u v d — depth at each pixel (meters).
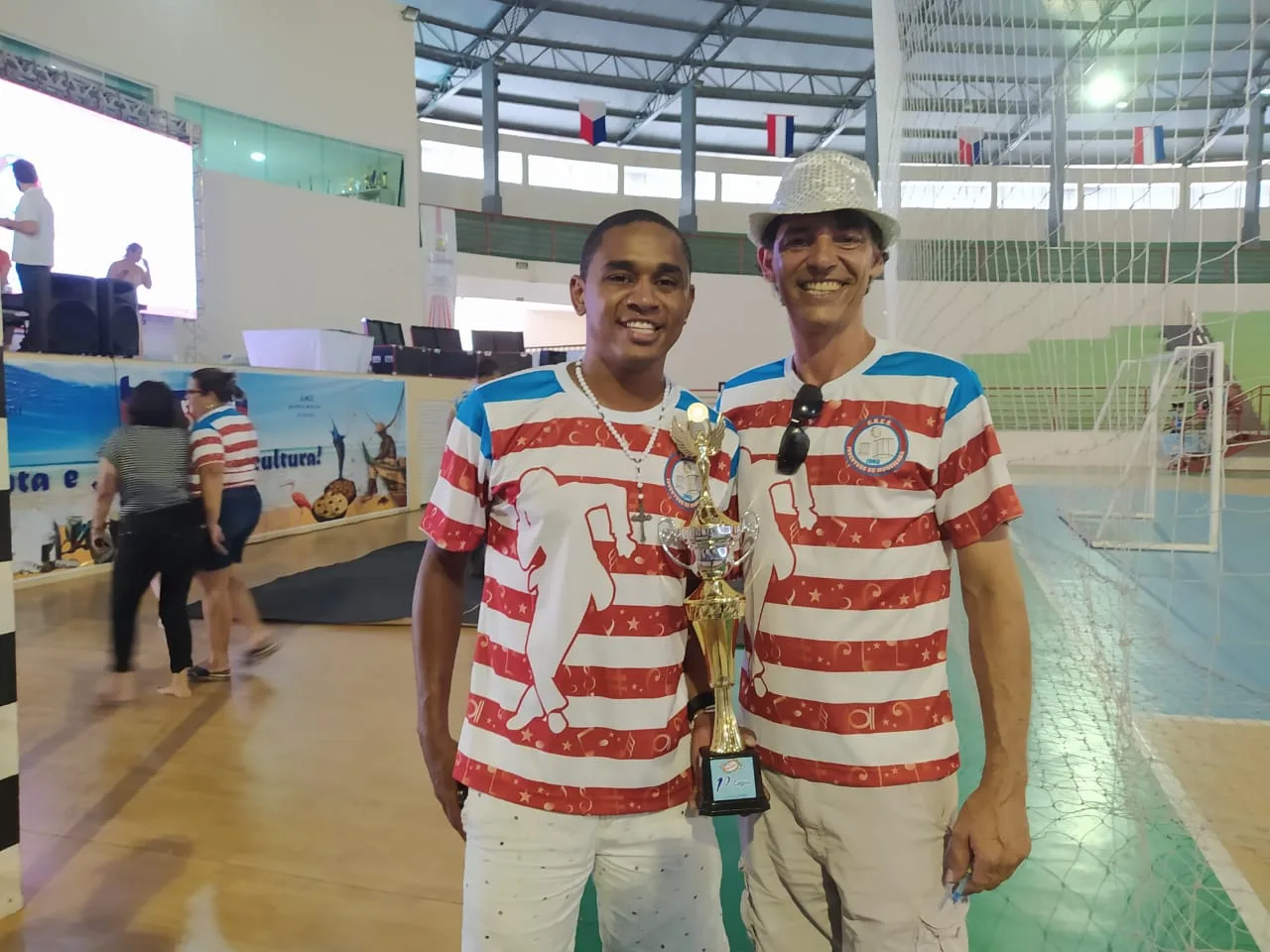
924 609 1.14
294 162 11.25
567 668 1.08
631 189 17.98
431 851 2.21
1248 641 3.93
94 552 5.68
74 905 1.98
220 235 10.31
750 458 1.21
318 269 11.48
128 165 8.34
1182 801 2.35
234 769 2.71
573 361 1.18
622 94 16.80
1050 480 9.63
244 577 5.64
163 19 9.63
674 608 1.13
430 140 16.19
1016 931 1.83
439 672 1.23
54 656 3.91
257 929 1.88
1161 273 3.96
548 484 1.08
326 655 3.95
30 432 5.28
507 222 15.70
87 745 2.90
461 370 10.33
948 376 1.12
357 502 8.29
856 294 1.16
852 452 1.14
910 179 4.88
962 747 2.82
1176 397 6.20
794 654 1.15
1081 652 3.66
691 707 1.21
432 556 1.22
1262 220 12.62
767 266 1.23
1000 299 5.38
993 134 4.64
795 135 18.73
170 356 9.15
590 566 1.08
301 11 11.09
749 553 1.19
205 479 3.39
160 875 2.10
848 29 14.73
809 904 1.22
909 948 1.12
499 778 1.10
